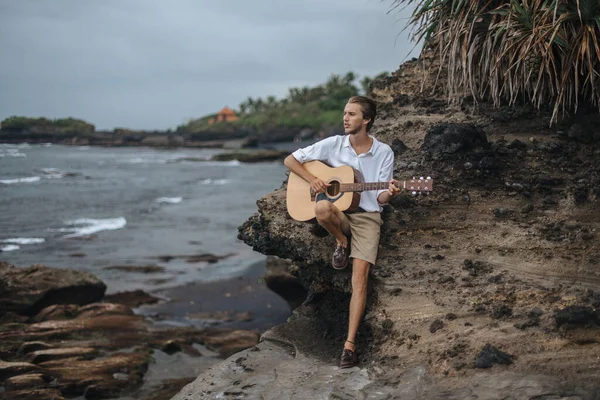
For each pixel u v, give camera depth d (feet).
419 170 16.81
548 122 17.83
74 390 24.32
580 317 11.43
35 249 58.03
